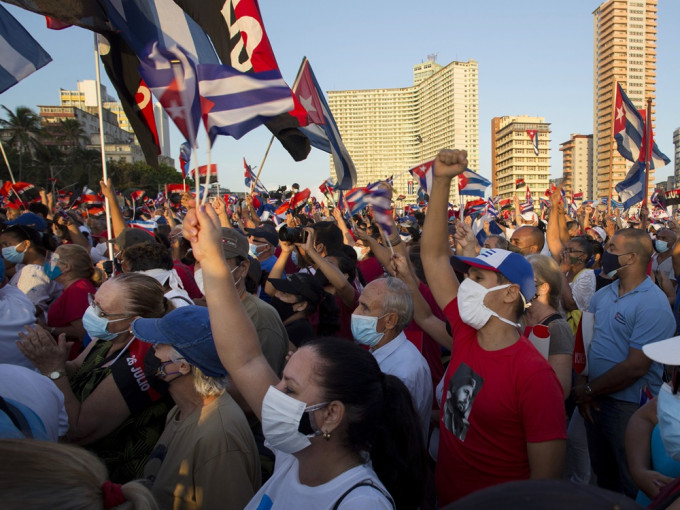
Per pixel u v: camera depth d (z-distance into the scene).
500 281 2.26
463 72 137.62
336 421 1.60
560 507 0.59
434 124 146.50
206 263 1.93
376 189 3.91
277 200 15.98
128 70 4.02
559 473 2.06
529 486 0.64
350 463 1.66
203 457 2.00
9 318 2.87
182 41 3.42
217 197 4.35
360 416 1.62
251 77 2.56
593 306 4.02
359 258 8.18
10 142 58.88
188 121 2.08
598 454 3.74
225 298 1.94
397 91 156.88
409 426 1.73
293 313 4.04
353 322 3.04
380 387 1.70
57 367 2.32
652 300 3.47
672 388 1.77
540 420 2.06
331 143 5.13
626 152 9.77
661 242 7.12
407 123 156.25
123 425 2.40
